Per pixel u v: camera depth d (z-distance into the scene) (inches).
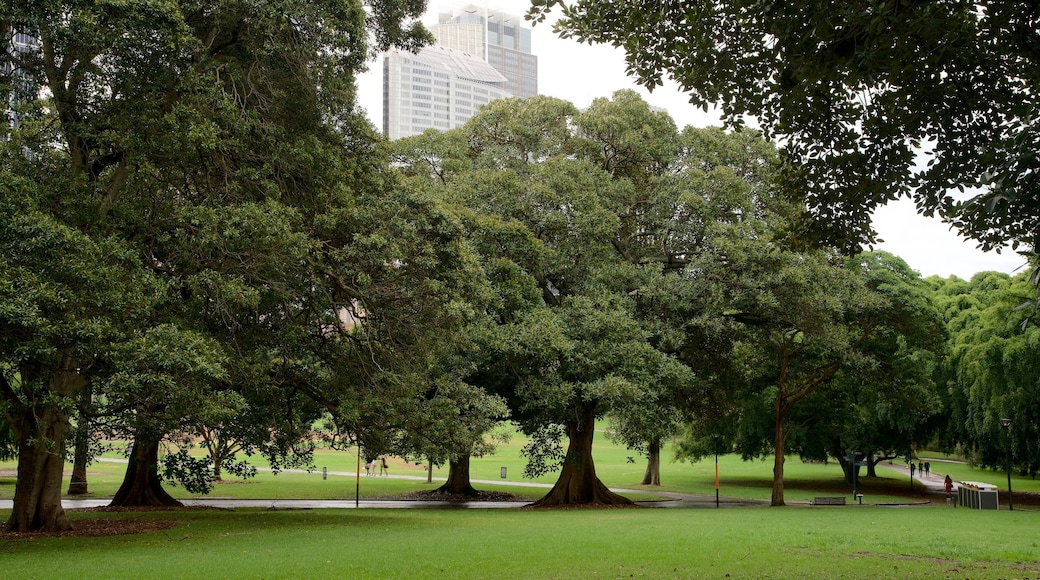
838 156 423.8
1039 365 1222.3
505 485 1601.9
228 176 629.3
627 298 1011.9
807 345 1257.4
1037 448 1364.4
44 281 460.4
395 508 1043.3
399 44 749.9
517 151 1112.2
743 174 1116.5
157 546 546.9
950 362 1437.0
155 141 570.9
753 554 499.5
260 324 721.0
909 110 389.1
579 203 999.0
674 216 1044.5
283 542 568.4
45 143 569.9
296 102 654.5
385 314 713.6
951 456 3356.3
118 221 581.0
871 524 743.7
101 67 568.1
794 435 1776.6
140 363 507.2
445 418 805.9
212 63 601.6
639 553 500.1
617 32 421.1
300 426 861.2
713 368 1211.2
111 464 1924.2
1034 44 348.2
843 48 339.9
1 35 541.0
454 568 434.9
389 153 746.8
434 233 721.6
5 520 776.3
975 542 579.5
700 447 1829.5
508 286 943.0
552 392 932.0
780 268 970.7
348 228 676.7
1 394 545.0
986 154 369.7
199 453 2070.6
